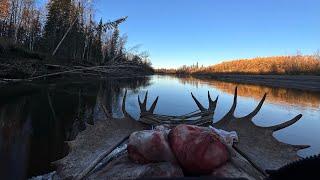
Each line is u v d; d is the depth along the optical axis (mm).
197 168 5543
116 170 6066
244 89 46031
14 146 10555
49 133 12461
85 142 7258
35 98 21938
